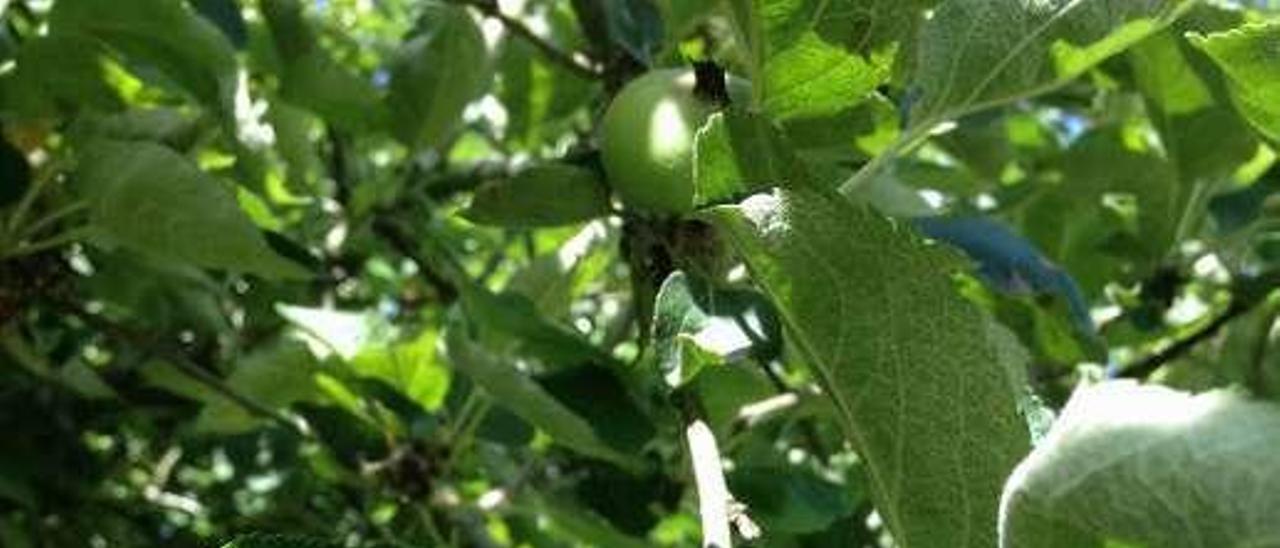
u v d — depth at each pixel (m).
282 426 0.41
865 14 0.25
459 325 0.32
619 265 0.42
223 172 0.38
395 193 0.42
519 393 0.30
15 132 0.36
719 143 0.23
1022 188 0.41
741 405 0.31
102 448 0.52
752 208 0.21
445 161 0.43
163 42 0.34
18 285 0.34
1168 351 0.36
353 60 0.50
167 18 0.33
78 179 0.31
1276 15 0.31
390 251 0.43
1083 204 0.40
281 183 0.40
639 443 0.30
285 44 0.37
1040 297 0.34
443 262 0.42
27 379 0.44
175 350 0.36
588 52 0.37
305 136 0.38
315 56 0.37
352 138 0.42
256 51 0.42
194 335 0.41
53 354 0.43
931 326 0.20
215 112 0.34
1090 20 0.25
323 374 0.36
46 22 0.36
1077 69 0.25
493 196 0.28
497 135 0.46
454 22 0.37
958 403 0.20
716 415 0.32
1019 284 0.29
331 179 0.42
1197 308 0.44
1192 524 0.16
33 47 0.34
